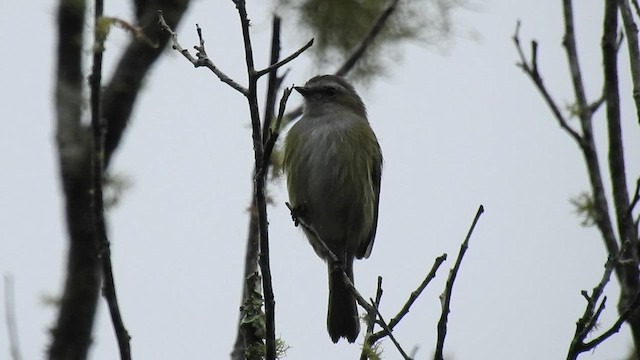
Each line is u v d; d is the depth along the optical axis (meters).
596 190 9.99
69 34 11.31
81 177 10.77
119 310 8.55
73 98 11.23
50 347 10.41
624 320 8.35
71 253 10.62
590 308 8.50
